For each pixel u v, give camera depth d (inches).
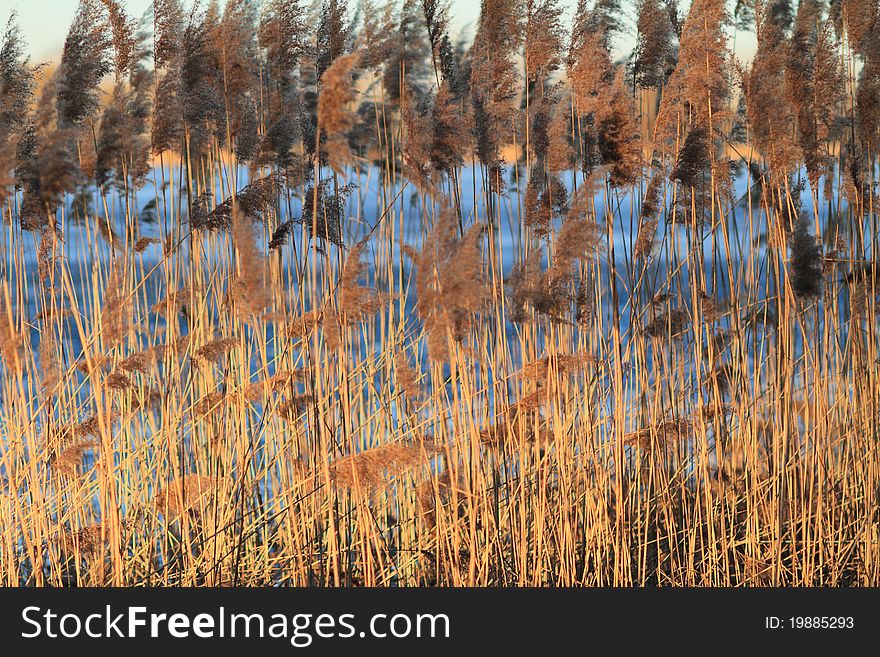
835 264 834.2
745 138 878.4
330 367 763.4
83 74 781.9
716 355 823.1
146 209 903.7
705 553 812.6
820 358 871.1
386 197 871.1
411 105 810.8
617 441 752.3
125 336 853.8
